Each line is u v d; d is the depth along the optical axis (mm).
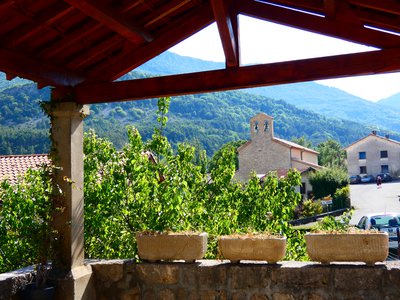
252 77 4641
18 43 4305
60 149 4898
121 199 6777
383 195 37594
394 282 4039
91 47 4879
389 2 4242
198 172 7500
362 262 4277
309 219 25156
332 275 4160
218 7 4117
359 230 4297
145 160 7086
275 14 4852
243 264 4434
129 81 4918
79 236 4863
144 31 4895
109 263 4812
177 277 4570
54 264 4727
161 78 4836
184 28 5035
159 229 6566
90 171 6934
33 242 4695
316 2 4715
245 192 7742
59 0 4059
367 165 59188
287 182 7703
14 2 3818
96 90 4969
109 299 4793
